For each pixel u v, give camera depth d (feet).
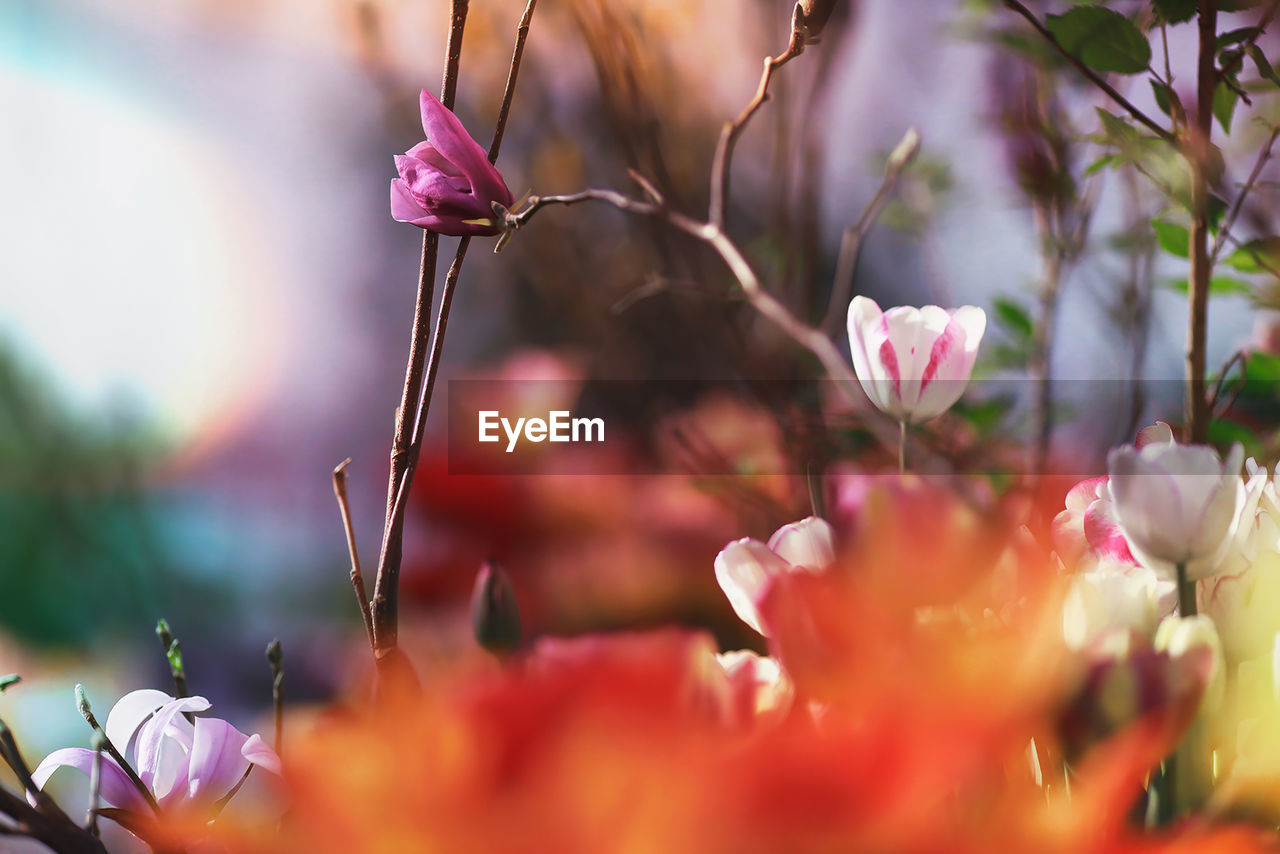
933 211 10.58
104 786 4.79
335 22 16.61
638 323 11.04
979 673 4.25
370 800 3.59
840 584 4.32
